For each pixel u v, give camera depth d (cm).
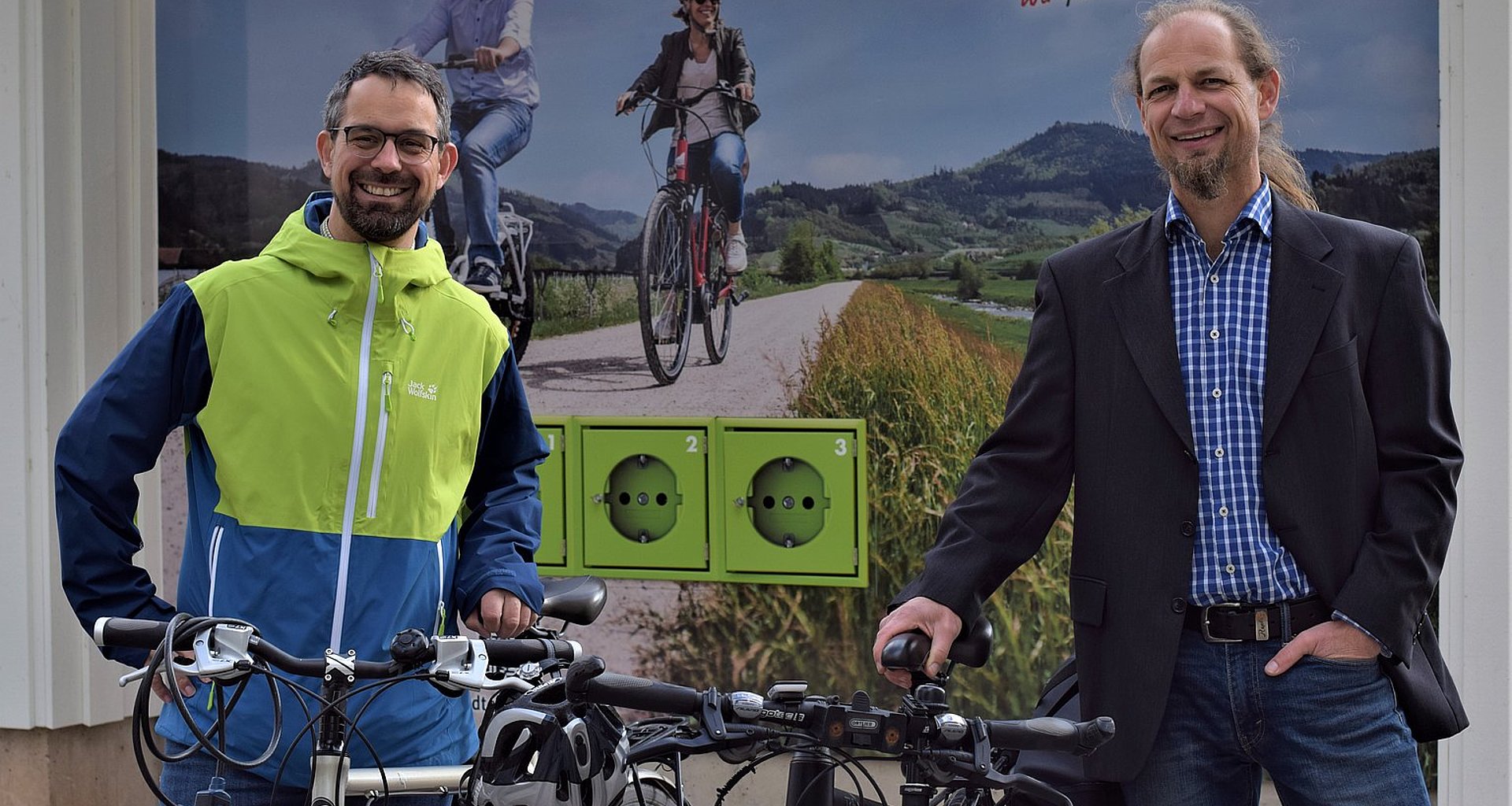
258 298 237
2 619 426
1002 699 429
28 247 422
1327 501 237
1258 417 241
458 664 194
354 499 236
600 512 460
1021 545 262
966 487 267
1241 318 244
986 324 430
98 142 431
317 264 238
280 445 234
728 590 454
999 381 430
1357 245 243
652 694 184
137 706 192
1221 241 248
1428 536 233
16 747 433
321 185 471
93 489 228
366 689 195
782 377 448
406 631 192
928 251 434
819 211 442
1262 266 245
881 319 439
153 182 452
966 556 257
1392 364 239
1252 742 242
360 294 239
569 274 462
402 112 235
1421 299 241
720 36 446
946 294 434
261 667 190
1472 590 349
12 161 421
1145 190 416
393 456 239
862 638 443
